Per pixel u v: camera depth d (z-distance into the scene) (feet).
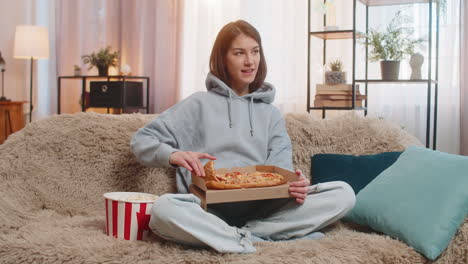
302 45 12.17
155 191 5.16
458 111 10.45
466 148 10.34
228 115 5.38
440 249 4.09
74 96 14.71
